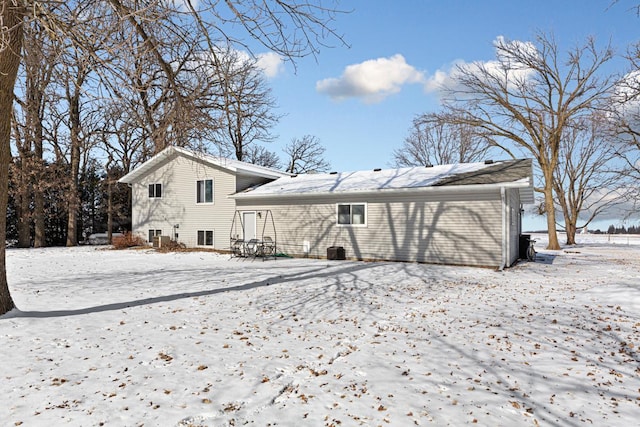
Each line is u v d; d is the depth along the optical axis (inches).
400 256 628.7
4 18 231.3
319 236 705.6
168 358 192.9
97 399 148.1
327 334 235.8
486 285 412.2
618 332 235.9
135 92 270.7
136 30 233.1
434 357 195.3
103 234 1331.2
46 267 567.8
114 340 220.8
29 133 755.4
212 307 304.5
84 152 1111.6
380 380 166.7
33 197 1061.1
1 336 225.1
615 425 130.3
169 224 920.9
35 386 159.6
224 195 835.4
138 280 438.6
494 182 554.3
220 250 836.0
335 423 130.7
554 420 133.4
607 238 1649.9
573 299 333.4
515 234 678.5
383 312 291.4
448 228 589.9
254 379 167.6
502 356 196.4
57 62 284.8
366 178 749.9
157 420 132.6
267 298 339.6
